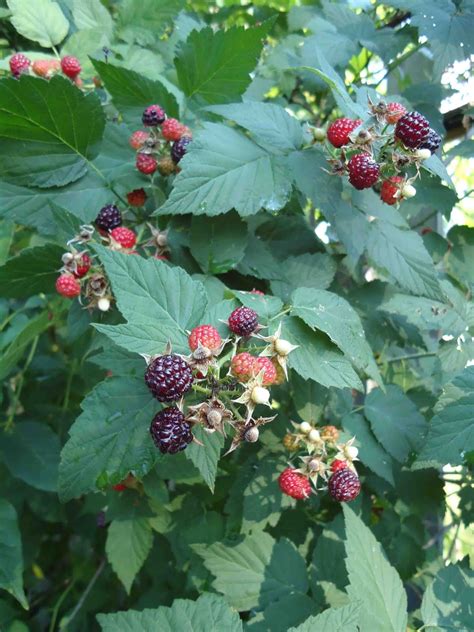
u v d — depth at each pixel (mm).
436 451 207
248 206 223
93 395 179
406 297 282
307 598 238
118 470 176
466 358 266
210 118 286
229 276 260
